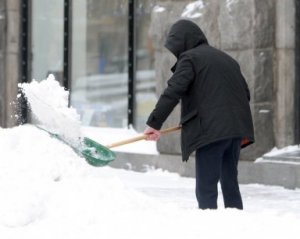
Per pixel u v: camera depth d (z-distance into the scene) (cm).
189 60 1470
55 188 1239
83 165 1316
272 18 2236
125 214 1200
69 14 2866
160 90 2433
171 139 2362
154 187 2131
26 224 1177
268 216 1206
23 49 2938
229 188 1523
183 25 1520
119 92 2731
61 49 2891
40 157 1288
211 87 1466
